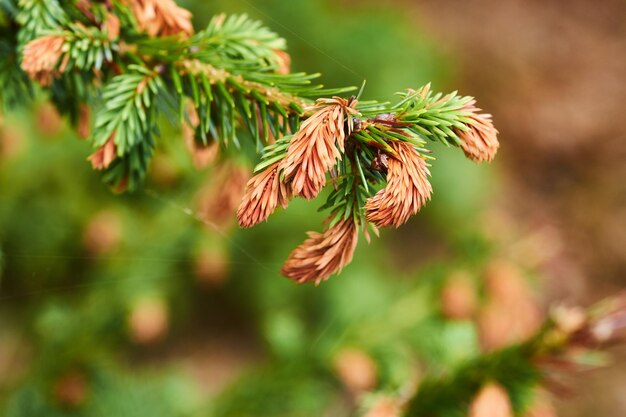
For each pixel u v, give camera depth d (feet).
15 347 3.02
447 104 1.27
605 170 7.39
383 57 4.32
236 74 1.37
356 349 2.23
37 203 3.09
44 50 1.34
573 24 8.21
